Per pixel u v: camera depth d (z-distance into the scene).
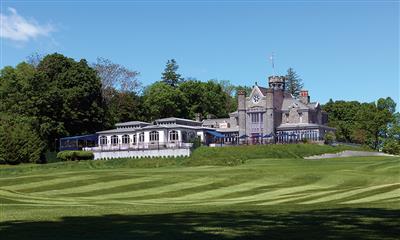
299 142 111.81
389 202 29.61
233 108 183.88
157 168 77.69
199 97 161.12
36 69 129.12
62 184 51.31
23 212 27.19
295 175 53.31
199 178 52.75
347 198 33.94
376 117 150.50
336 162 77.50
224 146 101.38
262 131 123.62
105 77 144.75
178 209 27.91
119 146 109.88
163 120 117.25
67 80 121.19
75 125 121.94
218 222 20.50
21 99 115.62
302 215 22.66
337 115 162.62
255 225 19.45
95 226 19.91
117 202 36.22
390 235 16.70
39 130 112.44
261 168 65.12
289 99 128.88
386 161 73.06
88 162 96.44
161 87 151.00
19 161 104.31
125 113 138.00
